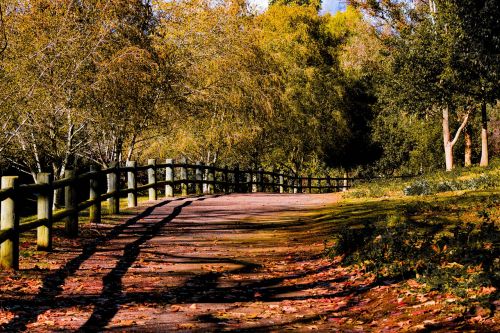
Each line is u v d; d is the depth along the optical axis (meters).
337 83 46.25
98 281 8.47
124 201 26.62
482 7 25.45
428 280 6.93
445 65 31.69
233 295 7.81
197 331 6.06
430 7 35.75
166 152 33.72
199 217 16.45
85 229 13.27
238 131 32.72
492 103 32.44
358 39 49.28
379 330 5.88
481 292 6.26
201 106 27.62
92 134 23.72
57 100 19.28
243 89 29.78
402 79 33.09
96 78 19.95
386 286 7.46
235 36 29.12
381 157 57.44
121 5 20.55
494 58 26.25
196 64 27.06
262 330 6.10
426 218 12.61
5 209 8.84
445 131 37.97
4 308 6.80
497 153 56.78
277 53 41.19
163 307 7.11
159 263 9.93
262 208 19.22
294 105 42.31
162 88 24.59
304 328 6.16
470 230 9.02
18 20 18.67
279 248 11.55
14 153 21.84
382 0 38.56
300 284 8.45
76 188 12.24
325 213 16.92
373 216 14.70
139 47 21.19
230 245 11.87
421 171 57.91
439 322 5.72
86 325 6.25
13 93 18.38
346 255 9.79
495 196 15.54
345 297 7.45
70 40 18.70
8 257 8.81
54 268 9.19
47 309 6.86
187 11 27.98
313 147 46.22
